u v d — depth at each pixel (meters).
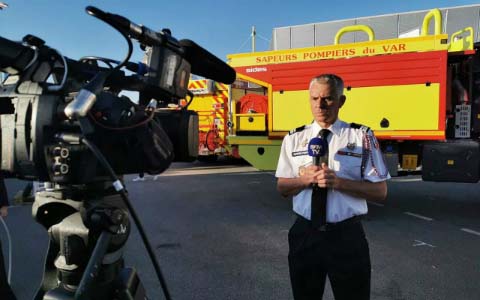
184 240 4.76
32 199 1.94
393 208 6.45
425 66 5.34
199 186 8.92
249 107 7.07
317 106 2.13
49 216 1.58
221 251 4.36
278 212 6.25
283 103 6.19
